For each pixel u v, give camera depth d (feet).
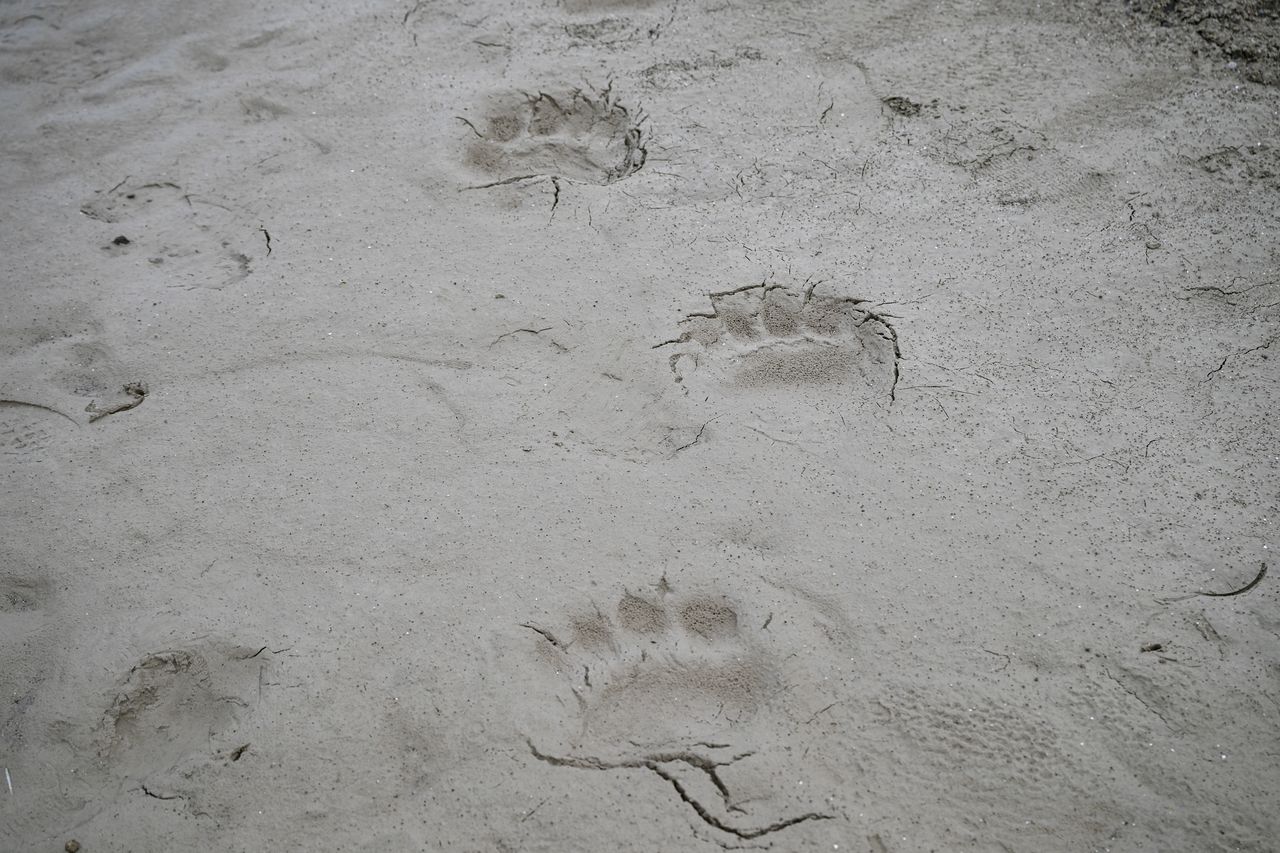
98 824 4.90
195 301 7.38
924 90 8.86
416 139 8.66
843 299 7.19
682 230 7.73
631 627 5.50
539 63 9.36
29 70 9.62
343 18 10.07
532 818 4.84
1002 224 7.70
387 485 6.16
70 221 8.06
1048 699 5.18
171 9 10.34
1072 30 9.37
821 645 5.39
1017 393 6.57
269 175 8.40
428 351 6.95
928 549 5.77
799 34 9.51
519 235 7.76
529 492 6.09
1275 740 5.01
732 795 4.89
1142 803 4.84
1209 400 6.48
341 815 4.87
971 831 4.76
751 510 5.97
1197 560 5.70
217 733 5.18
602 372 6.77
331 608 5.61
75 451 6.45
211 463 6.33
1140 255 7.41
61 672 5.42
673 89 8.99
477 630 5.49
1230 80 8.73
